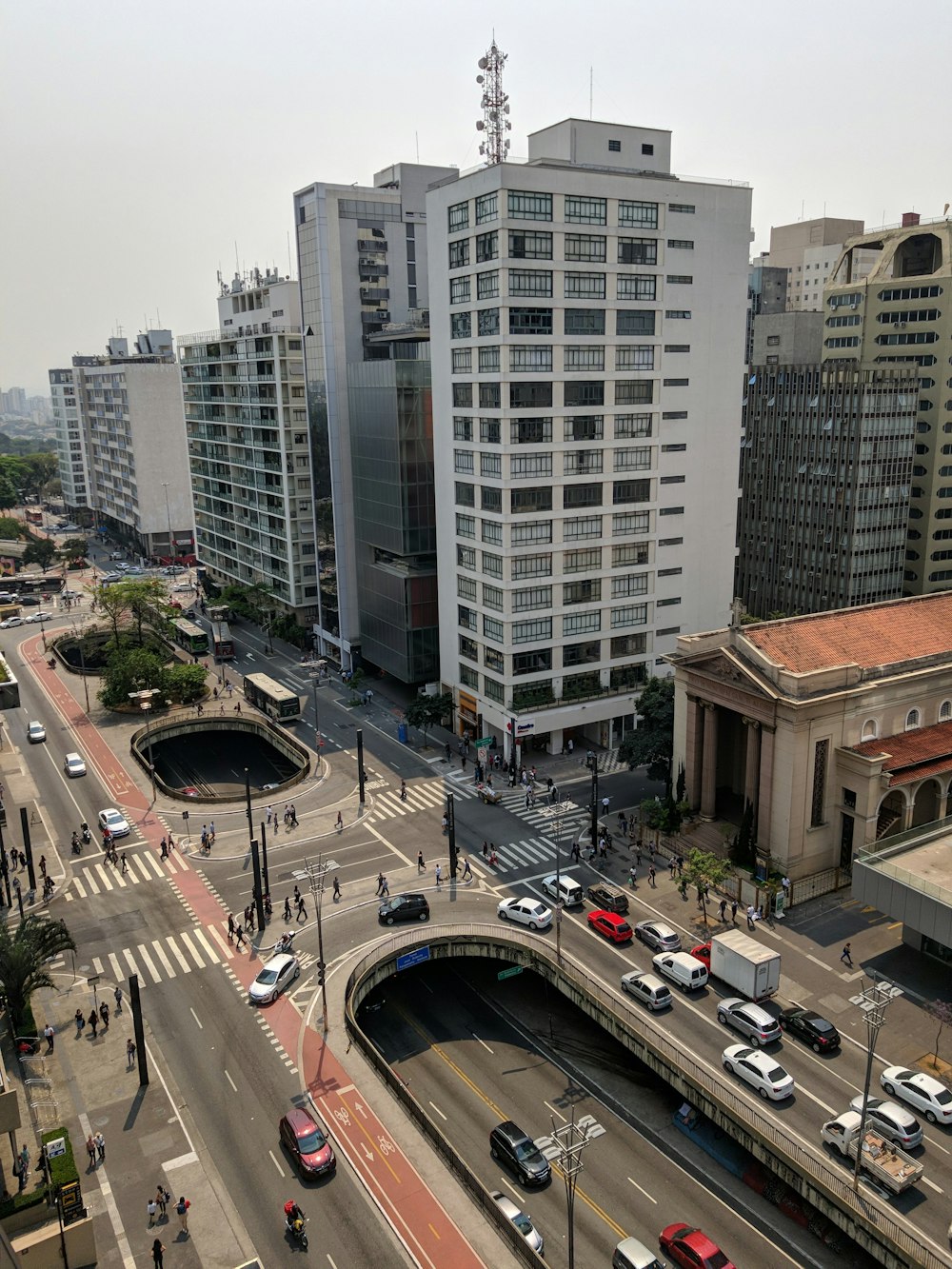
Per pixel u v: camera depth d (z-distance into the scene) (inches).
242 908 3036.4
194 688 5137.8
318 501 5472.4
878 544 5329.7
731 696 3102.9
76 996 2608.3
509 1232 1786.4
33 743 4552.2
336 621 5502.0
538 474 3786.9
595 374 3821.4
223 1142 2065.7
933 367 5497.1
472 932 2787.9
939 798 3149.6
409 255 5167.3
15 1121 1839.3
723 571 4402.1
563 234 3619.6
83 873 3302.2
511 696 3959.2
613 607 4116.6
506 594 3838.6
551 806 3681.1
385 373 4453.7
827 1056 2276.1
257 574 6815.9
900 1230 1760.6
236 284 7190.0
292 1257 1777.8
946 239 5467.5
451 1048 2586.1
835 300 5949.8
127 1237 1836.9
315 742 4468.5
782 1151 1966.0
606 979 2598.4
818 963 2637.8
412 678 4690.0
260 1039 2412.6
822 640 3221.0
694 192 3892.7
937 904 2442.2
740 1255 1916.8
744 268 4111.7
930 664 3230.8
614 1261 1841.8
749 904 2928.2
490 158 3713.1
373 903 3024.1
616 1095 2394.2
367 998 2748.5
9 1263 1411.2
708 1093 2148.1
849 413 5147.6
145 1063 2242.9
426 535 4579.2
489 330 3681.1
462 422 3981.3
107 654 5723.4
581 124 3777.1
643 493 4072.3
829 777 3011.8
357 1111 2159.2
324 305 4977.9
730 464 4293.8
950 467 5580.7
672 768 3506.4
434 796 3841.0
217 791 4448.8
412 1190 1934.1
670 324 3969.0
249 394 6333.7
